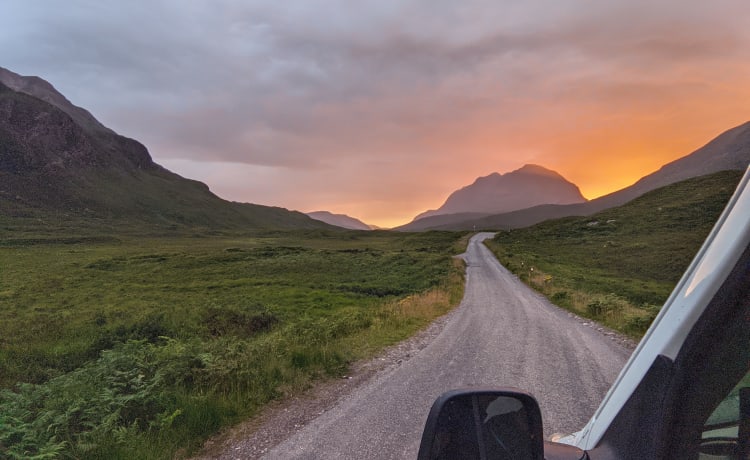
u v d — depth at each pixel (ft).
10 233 397.19
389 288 106.63
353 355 33.32
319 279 134.21
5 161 654.12
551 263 175.11
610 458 5.21
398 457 16.84
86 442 16.81
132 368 25.11
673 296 5.14
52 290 114.32
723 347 4.21
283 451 17.53
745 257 4.08
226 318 58.18
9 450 15.83
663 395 4.50
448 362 31.68
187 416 19.77
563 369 29.60
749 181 4.59
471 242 344.69
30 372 39.78
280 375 26.30
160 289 116.47
